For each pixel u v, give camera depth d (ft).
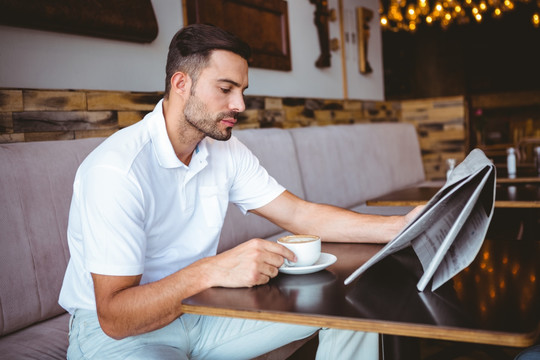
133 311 3.26
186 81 3.77
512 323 2.39
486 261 3.61
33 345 4.33
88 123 6.84
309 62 13.10
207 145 4.46
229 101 3.80
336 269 3.60
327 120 13.47
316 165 10.07
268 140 8.79
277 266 3.37
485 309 2.60
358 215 4.54
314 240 3.64
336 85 14.55
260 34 10.88
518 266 3.43
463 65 31.71
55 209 5.08
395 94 32.63
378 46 17.43
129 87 7.80
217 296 3.11
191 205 4.20
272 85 11.54
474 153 3.20
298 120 12.16
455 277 3.24
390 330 2.47
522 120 31.86
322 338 3.87
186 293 3.33
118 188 3.51
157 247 4.04
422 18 23.70
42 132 6.27
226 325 4.05
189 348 3.98
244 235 7.68
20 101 6.02
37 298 4.79
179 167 4.01
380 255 3.10
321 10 13.38
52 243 4.99
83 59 7.05
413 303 2.76
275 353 4.93
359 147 11.80
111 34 7.20
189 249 4.24
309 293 3.05
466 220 3.11
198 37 3.71
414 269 3.49
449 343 7.17
